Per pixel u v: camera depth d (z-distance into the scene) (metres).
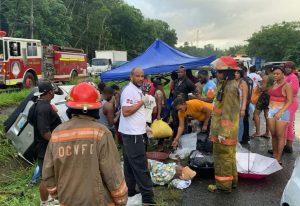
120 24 75.38
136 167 4.91
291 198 3.55
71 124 2.89
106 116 7.66
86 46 64.44
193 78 10.73
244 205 5.22
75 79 25.55
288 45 71.00
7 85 17.78
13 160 7.59
